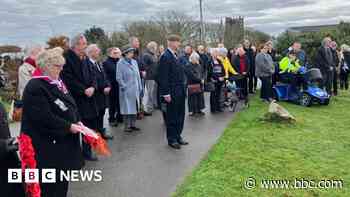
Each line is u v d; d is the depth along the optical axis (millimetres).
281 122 10062
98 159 7125
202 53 11914
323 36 22547
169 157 7203
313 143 8180
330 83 14211
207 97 15383
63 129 4195
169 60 7531
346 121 10500
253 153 7379
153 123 10195
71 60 6867
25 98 4148
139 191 5613
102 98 8273
